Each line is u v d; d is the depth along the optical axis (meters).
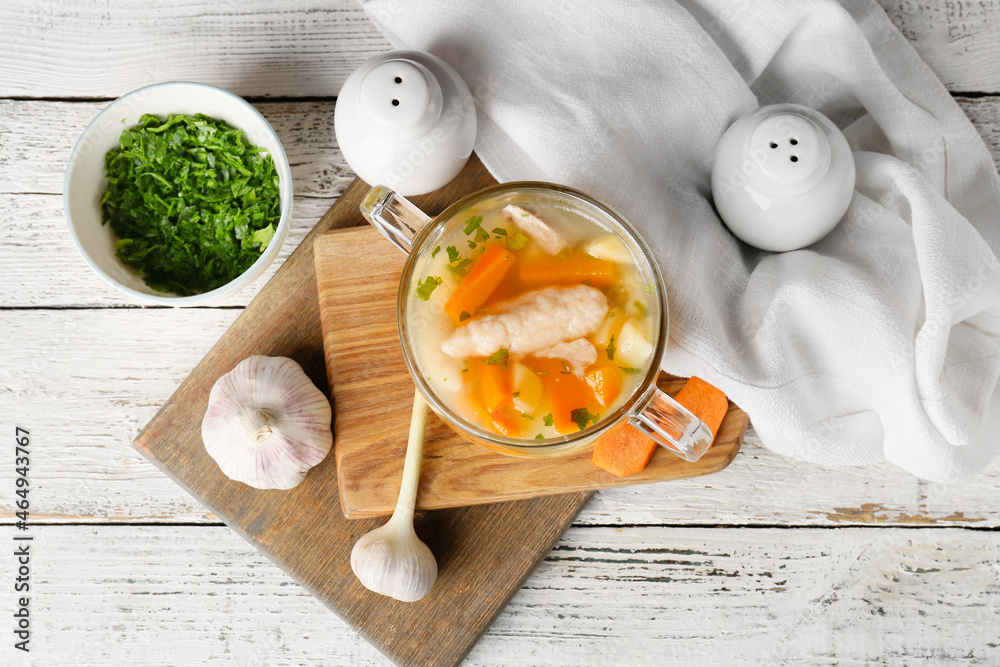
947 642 0.70
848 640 0.71
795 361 0.64
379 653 0.71
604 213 0.61
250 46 0.71
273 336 0.68
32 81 0.71
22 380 0.71
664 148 0.66
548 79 0.65
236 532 0.68
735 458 0.71
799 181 0.61
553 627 0.71
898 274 0.63
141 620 0.71
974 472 0.66
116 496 0.71
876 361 0.63
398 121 0.61
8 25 0.71
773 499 0.71
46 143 0.71
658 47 0.65
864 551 0.71
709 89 0.65
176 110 0.67
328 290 0.66
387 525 0.66
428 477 0.66
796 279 0.63
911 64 0.67
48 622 0.71
